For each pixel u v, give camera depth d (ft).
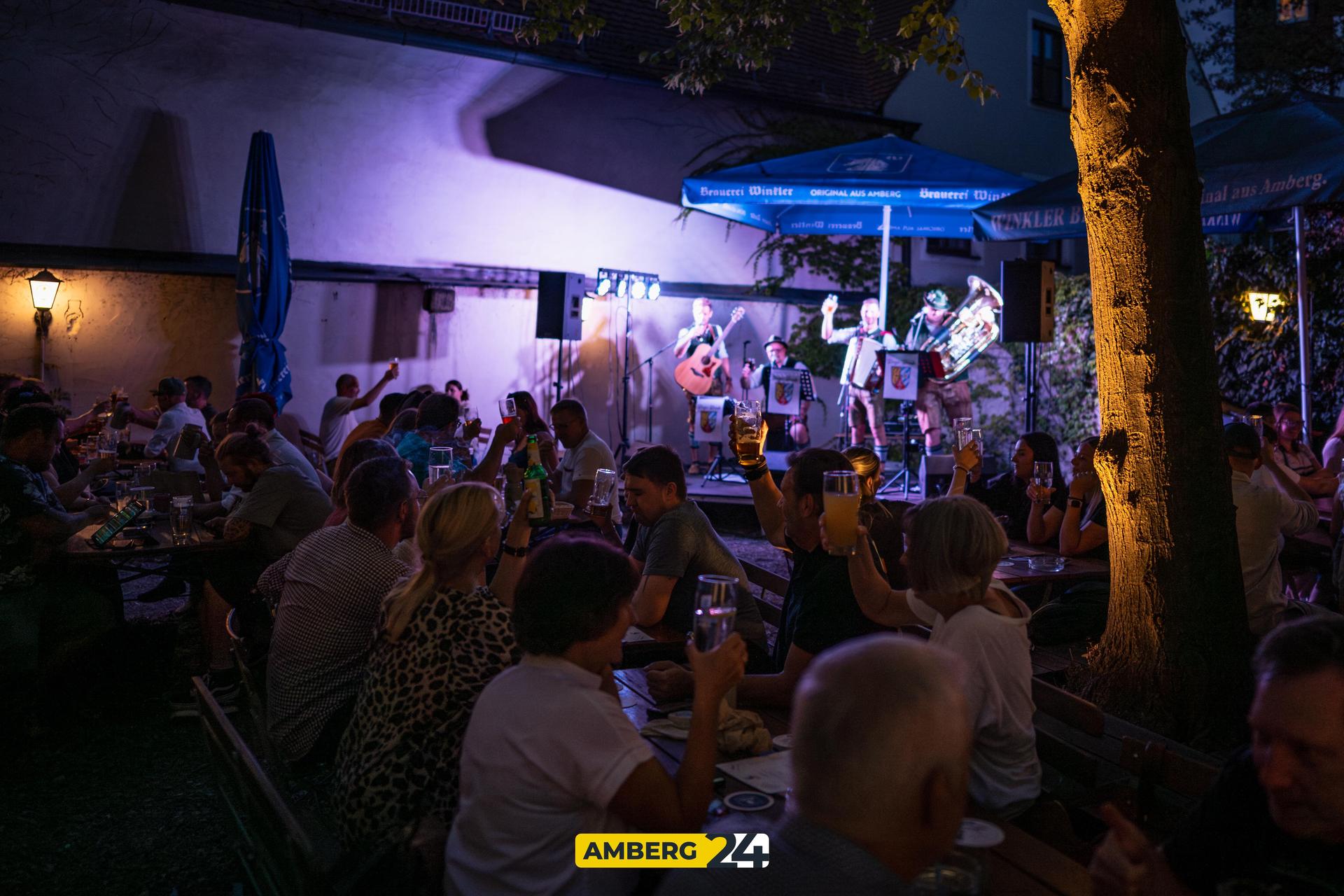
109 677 17.69
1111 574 13.06
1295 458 24.04
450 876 6.50
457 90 38.37
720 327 45.24
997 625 7.59
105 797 13.56
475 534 8.25
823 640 9.80
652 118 43.06
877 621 9.12
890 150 39.04
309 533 16.31
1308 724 5.02
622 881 6.27
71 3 31.48
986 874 5.08
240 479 16.44
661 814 6.13
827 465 10.42
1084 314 41.27
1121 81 12.41
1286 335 35.27
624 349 43.11
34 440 15.65
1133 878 5.29
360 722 8.21
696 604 6.81
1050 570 15.85
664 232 43.75
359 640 10.60
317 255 36.58
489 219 39.73
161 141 33.45
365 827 7.86
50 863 11.76
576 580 6.60
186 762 14.70
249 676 11.02
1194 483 12.31
